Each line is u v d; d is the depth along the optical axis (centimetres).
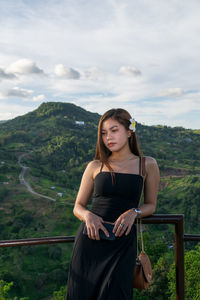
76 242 155
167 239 5634
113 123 162
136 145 172
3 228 6688
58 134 18738
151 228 6438
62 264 5041
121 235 143
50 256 5281
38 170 12575
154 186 165
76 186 11644
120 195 151
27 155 14688
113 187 152
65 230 6788
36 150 15950
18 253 5256
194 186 10488
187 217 8338
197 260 1433
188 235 174
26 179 11000
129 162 162
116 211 150
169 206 9425
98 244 144
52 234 6500
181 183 11725
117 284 132
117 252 141
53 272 4588
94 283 137
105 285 132
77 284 143
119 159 165
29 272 4709
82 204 168
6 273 4322
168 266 1977
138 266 150
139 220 167
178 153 18688
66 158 14688
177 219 171
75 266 147
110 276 133
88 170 170
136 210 148
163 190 11525
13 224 6831
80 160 14525
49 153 14925
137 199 155
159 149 18912
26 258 5144
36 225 7000
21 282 4334
